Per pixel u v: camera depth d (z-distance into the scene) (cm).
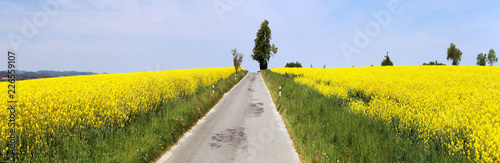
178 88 1559
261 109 1249
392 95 1481
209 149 662
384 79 2391
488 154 511
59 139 611
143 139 664
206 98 1398
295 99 1384
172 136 732
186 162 575
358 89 1772
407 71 3591
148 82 1661
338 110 1072
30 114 661
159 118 898
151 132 734
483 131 623
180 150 656
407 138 690
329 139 674
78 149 584
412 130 771
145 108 995
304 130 761
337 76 2894
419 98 1312
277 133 816
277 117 1063
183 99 1341
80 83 1623
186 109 1040
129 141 652
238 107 1305
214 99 1486
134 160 551
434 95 1362
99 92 1061
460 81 2139
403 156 559
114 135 694
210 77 2620
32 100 810
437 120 779
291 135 784
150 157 588
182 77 2227
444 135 678
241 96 1738
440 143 654
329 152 580
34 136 586
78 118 702
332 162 531
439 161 531
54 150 570
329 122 838
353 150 596
